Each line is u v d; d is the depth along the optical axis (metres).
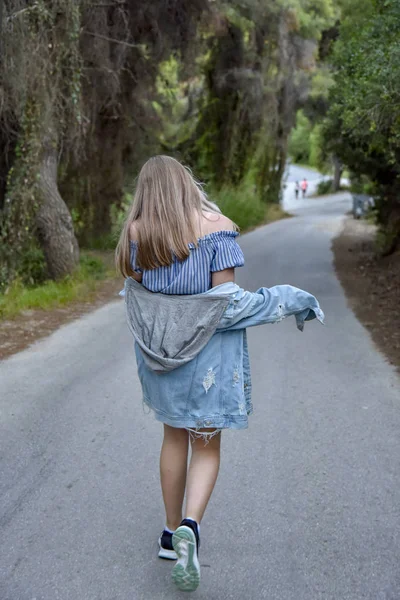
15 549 3.39
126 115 19.69
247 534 3.55
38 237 13.95
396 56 8.49
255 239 27.23
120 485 4.13
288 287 3.09
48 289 12.36
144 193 3.03
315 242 25.75
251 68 27.44
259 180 39.88
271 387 6.35
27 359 7.43
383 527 3.62
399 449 4.71
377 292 13.03
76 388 6.21
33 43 11.48
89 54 15.66
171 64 22.30
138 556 3.35
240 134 30.86
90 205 19.95
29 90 11.93
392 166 15.81
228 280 3.00
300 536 3.53
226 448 4.75
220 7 21.14
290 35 28.11
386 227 19.00
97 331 9.15
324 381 6.56
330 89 14.68
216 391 2.98
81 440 4.88
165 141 29.75
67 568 3.23
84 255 16.88
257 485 4.14
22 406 5.65
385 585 3.09
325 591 3.05
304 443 4.84
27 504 3.88
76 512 3.79
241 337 3.06
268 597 3.01
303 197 61.88
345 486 4.12
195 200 3.03
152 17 17.42
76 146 15.09
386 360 7.45
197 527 2.89
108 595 3.02
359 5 12.90
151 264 2.97
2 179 13.95
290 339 8.65
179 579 2.83
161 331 2.96
